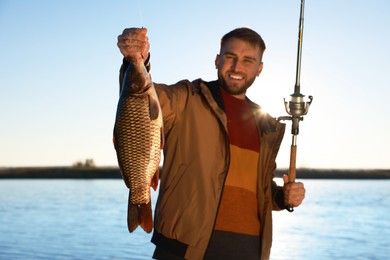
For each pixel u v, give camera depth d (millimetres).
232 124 3686
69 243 14141
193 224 3406
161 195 3545
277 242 14945
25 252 12672
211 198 3449
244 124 3742
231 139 3631
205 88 3621
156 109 3008
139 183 3029
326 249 13680
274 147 3844
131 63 3025
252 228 3631
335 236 16172
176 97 3516
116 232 16375
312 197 35000
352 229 17844
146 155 3010
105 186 53250
